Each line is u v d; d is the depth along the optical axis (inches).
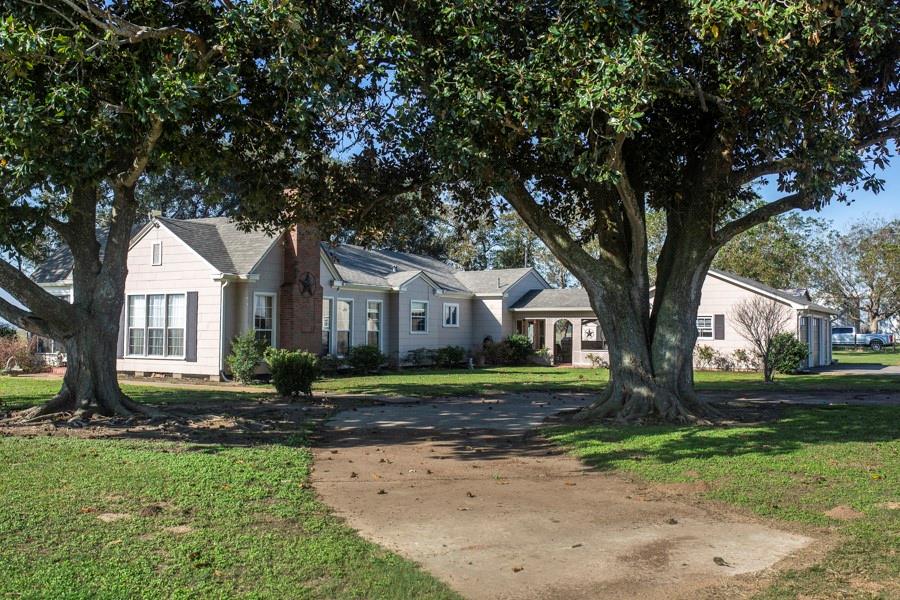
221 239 958.4
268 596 172.4
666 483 305.0
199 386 799.7
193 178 561.0
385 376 1006.4
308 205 601.9
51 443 366.9
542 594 180.1
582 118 381.7
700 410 496.4
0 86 380.8
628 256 525.3
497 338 1374.3
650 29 389.4
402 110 383.2
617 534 231.8
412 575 189.5
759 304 1006.4
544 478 320.2
